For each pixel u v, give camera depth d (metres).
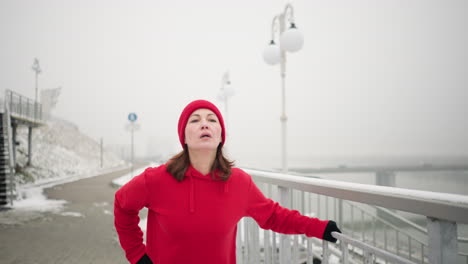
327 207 3.05
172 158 1.18
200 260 1.11
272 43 7.30
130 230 1.18
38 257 3.95
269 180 1.88
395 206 0.93
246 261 2.27
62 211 7.11
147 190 1.10
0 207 7.59
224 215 1.13
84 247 4.38
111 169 28.44
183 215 1.08
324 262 1.29
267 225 1.29
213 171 1.13
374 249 1.01
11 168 8.20
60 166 20.42
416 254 3.61
